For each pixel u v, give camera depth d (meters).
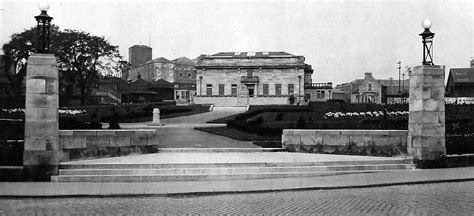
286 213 10.36
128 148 19.41
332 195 12.77
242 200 12.06
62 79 75.12
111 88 98.06
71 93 79.44
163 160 17.44
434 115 18.52
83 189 13.48
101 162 16.62
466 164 19.06
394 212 10.34
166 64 131.38
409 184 14.80
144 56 145.00
